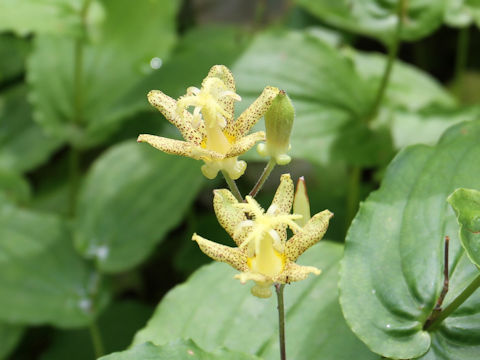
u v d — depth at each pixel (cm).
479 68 57
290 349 30
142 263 46
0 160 47
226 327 31
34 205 47
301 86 39
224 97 27
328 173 46
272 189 48
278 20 59
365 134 39
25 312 39
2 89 54
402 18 38
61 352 41
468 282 28
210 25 54
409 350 27
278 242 26
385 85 39
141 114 47
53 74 45
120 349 41
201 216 46
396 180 29
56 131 44
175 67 40
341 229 42
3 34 53
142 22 46
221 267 32
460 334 27
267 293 25
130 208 41
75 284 40
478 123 30
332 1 39
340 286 28
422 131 41
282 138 27
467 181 29
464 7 42
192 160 41
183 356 27
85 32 41
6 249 40
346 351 29
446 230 28
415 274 28
